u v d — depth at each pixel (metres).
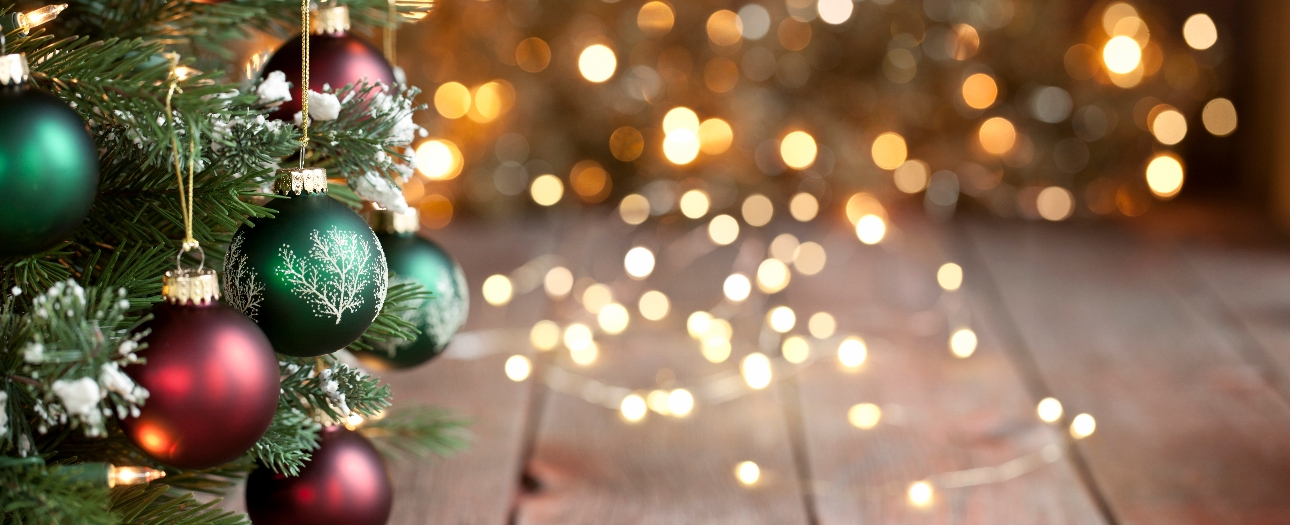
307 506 0.85
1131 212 2.52
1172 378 1.44
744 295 1.75
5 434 0.71
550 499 1.09
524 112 2.39
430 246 0.92
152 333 0.71
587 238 2.27
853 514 1.07
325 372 0.81
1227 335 1.62
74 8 0.84
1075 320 1.71
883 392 1.40
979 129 2.51
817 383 1.43
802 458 1.18
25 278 0.75
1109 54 2.42
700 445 1.22
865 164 2.43
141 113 0.73
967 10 2.44
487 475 1.12
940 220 2.47
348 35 0.84
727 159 2.40
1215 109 2.62
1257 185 2.60
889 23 2.46
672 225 2.37
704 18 2.42
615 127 2.46
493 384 1.41
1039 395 1.38
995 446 1.21
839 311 1.78
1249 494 1.09
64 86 0.73
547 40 2.42
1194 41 2.53
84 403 0.68
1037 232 2.36
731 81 2.45
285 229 0.75
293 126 0.79
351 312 0.76
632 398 1.29
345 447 0.87
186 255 0.81
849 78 2.52
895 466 1.16
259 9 0.85
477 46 2.35
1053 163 2.49
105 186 0.77
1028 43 2.45
